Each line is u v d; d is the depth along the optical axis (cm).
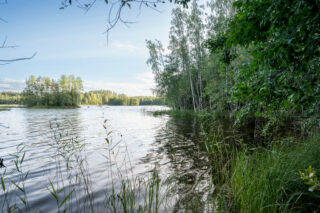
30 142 779
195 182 350
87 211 257
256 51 194
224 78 1523
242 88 198
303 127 433
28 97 7381
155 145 700
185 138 812
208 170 409
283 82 175
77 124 1452
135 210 255
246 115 260
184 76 2428
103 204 277
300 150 357
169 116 2166
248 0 178
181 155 541
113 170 434
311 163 277
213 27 1739
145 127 1253
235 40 206
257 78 209
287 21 152
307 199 231
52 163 498
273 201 218
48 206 277
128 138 855
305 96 160
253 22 177
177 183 348
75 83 7431
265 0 154
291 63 157
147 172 415
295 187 249
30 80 7400
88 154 580
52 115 2650
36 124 1475
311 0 117
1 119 1973
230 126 1030
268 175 266
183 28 2119
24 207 275
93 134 967
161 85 2580
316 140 385
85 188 337
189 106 3009
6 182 375
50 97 6975
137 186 341
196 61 2125
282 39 142
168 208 260
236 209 240
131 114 2798
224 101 1695
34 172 431
